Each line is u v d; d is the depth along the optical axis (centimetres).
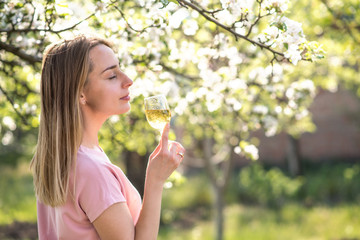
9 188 1205
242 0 207
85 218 149
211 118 401
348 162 1416
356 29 448
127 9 280
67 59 156
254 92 356
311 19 509
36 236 855
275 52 199
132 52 262
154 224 151
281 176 1164
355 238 797
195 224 1000
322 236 816
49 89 158
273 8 196
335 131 1442
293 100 357
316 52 194
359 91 664
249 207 1070
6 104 334
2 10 231
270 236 828
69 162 150
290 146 1331
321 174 1273
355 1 413
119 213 145
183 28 266
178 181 292
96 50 158
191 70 386
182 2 209
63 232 152
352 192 1062
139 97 304
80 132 153
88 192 146
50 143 156
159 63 294
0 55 304
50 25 235
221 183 732
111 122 342
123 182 158
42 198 157
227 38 263
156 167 154
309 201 1069
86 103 161
